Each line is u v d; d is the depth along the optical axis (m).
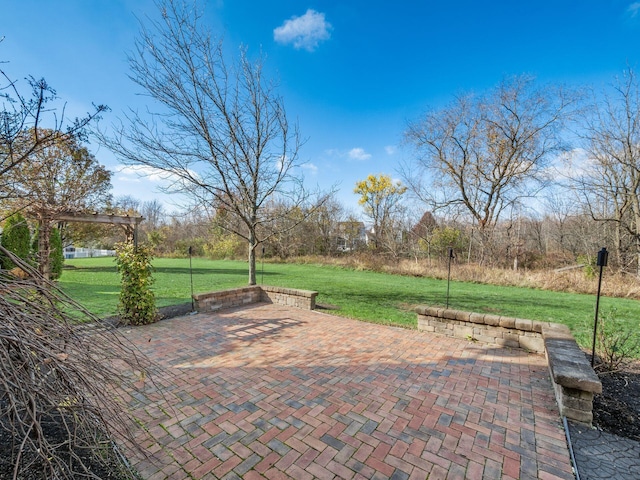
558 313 7.17
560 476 2.06
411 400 3.06
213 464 2.15
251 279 7.97
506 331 4.60
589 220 15.05
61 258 10.72
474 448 2.34
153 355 4.17
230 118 7.28
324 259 20.42
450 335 5.10
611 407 2.94
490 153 16.25
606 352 3.82
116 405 1.71
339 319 6.17
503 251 15.91
